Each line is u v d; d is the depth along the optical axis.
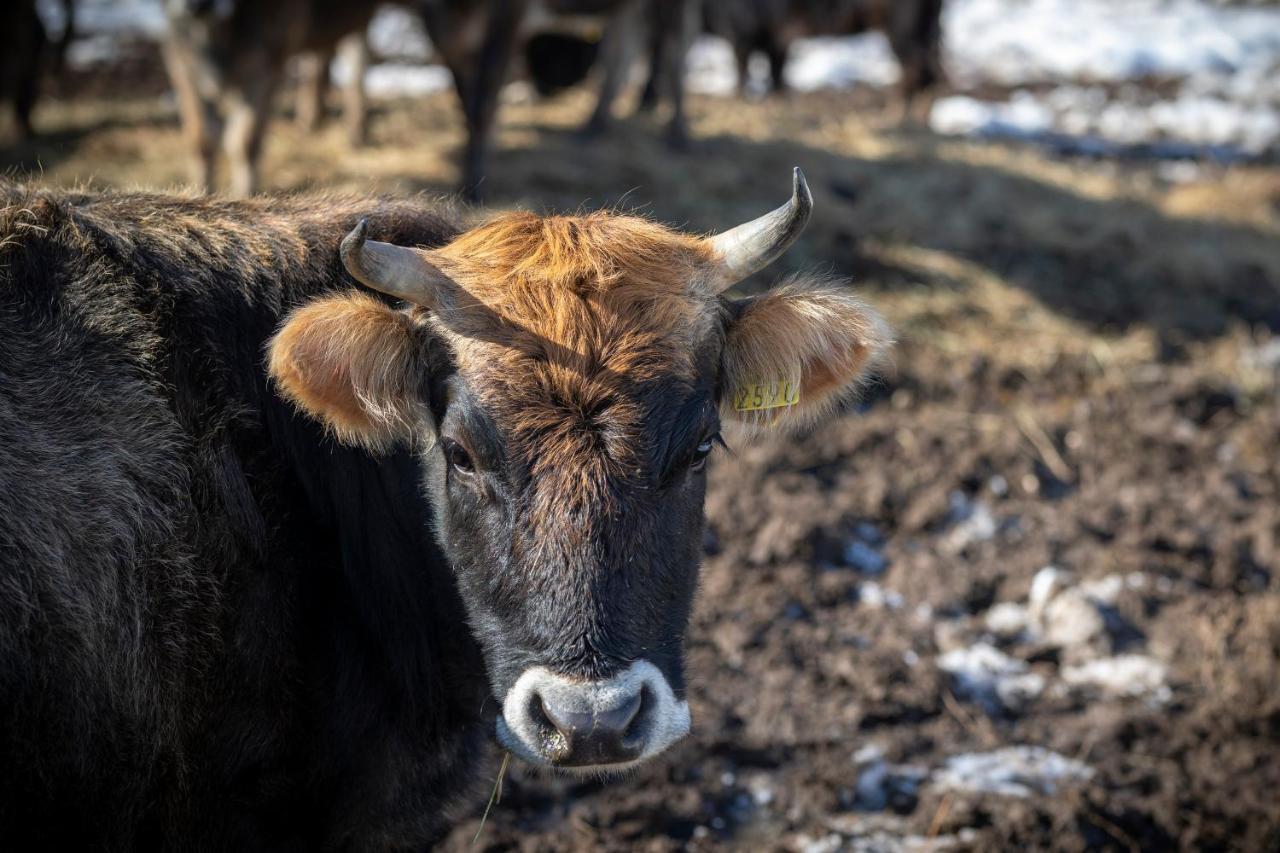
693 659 4.80
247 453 2.79
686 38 9.76
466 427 2.62
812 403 3.16
